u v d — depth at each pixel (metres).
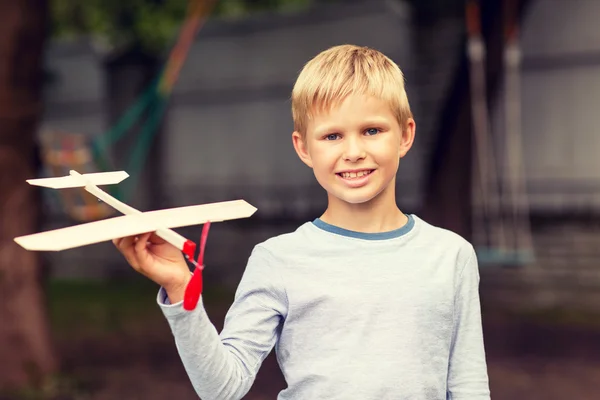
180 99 12.57
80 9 13.40
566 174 9.74
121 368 7.11
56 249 1.50
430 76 10.48
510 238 9.84
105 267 13.30
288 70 11.63
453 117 7.89
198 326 1.75
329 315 2.00
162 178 12.74
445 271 2.08
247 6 13.58
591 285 9.48
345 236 2.08
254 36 11.88
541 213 9.85
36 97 6.43
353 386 1.96
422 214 8.08
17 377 6.24
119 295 11.59
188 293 1.71
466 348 2.11
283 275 2.04
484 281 10.02
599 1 9.51
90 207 8.43
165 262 1.75
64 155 7.88
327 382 1.97
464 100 7.83
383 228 2.11
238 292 2.09
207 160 12.44
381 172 2.04
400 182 10.71
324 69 2.06
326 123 2.03
